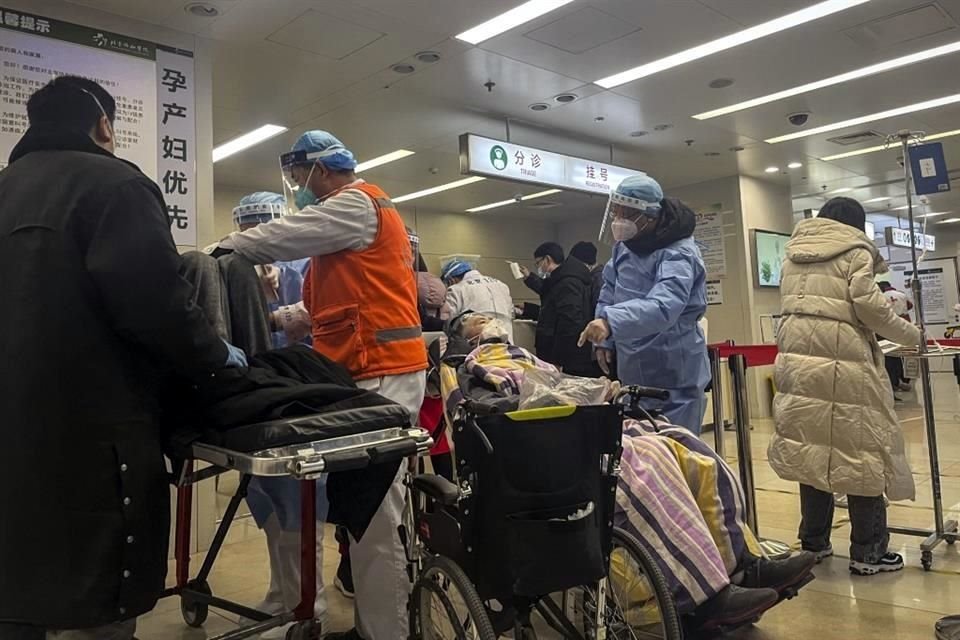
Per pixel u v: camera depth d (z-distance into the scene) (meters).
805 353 2.72
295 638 1.76
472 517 1.55
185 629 2.39
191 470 1.70
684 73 5.04
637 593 1.90
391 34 4.23
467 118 5.89
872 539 2.71
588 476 1.64
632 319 2.33
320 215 1.98
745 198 8.36
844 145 7.12
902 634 2.17
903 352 2.98
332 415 1.44
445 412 2.21
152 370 1.42
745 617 2.00
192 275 1.74
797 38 4.51
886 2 4.08
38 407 1.28
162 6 3.69
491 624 1.58
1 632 1.26
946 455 4.95
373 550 1.98
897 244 10.07
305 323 2.37
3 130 3.32
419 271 3.75
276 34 4.13
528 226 11.12
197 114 4.03
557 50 4.55
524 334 5.20
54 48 3.50
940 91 5.59
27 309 1.30
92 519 1.28
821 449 2.65
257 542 3.52
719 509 2.12
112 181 1.36
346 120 5.82
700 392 2.60
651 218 2.60
